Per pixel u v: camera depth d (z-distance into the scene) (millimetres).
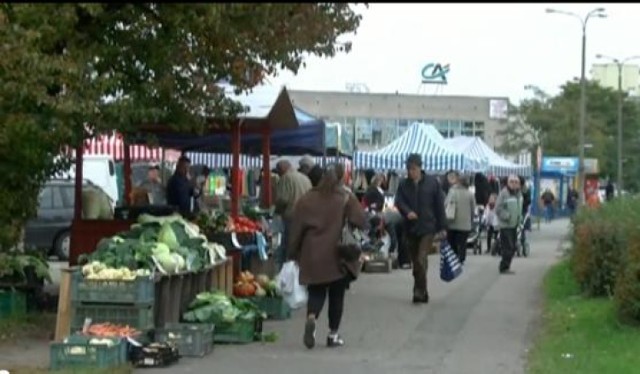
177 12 13867
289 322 16562
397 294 20453
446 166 35500
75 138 14906
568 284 20906
